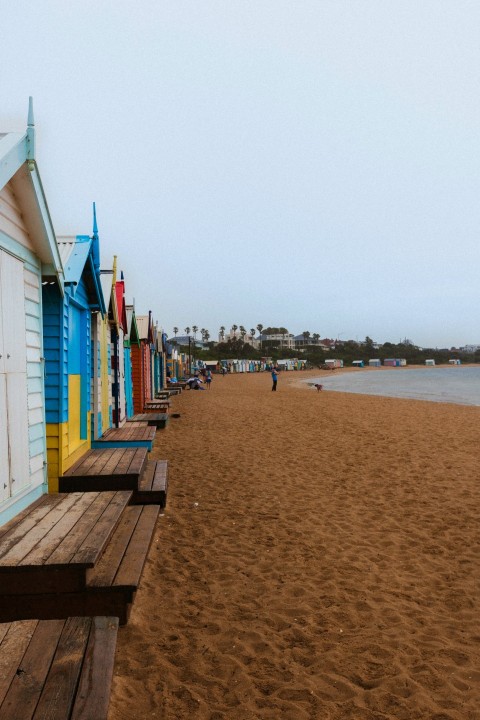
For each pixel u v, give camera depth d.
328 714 3.35
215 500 8.34
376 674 3.77
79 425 7.91
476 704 3.44
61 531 4.40
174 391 32.47
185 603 4.88
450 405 27.44
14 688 2.68
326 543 6.49
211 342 165.88
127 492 5.71
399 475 10.17
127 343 14.58
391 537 6.71
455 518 7.48
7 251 4.70
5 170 4.26
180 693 3.55
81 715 2.49
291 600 4.96
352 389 49.53
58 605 3.92
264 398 31.97
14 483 4.82
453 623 4.51
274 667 3.87
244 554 6.12
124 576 4.13
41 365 5.73
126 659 3.91
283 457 11.92
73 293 7.02
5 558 3.83
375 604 4.87
